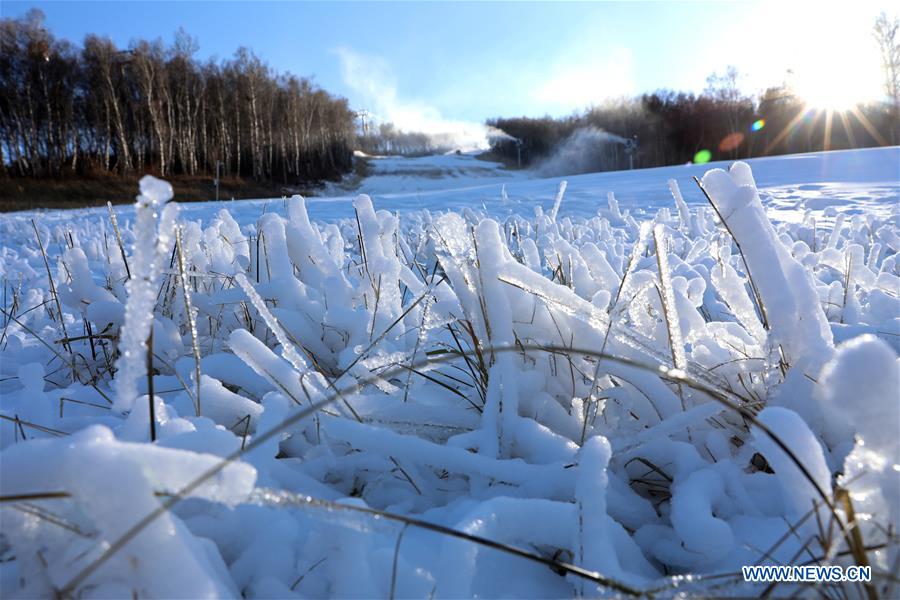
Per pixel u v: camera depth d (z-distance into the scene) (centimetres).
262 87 4984
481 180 6150
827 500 83
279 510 115
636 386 152
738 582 90
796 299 141
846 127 5406
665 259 138
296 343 205
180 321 242
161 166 4050
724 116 6088
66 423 161
